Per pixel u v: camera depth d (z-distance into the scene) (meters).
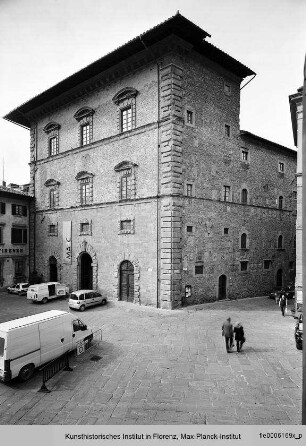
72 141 31.42
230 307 24.16
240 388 10.77
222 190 27.48
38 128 35.91
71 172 31.44
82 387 11.03
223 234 27.31
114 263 26.77
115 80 27.14
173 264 22.73
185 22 21.02
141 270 24.59
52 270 34.09
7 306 25.75
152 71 24.36
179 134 23.36
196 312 22.05
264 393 10.41
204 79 25.89
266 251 32.31
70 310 23.94
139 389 10.80
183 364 12.94
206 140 25.88
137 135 25.31
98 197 28.56
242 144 29.81
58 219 32.81
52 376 11.41
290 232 35.84
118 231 26.52
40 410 9.55
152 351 14.55
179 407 9.57
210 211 26.06
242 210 29.48
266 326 18.67
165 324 19.16
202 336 16.70
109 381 11.47
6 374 11.05
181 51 23.55
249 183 30.52
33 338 12.16
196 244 24.67
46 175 34.66
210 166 26.23
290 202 36.06
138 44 23.44
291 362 13.01
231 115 28.56
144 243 24.47
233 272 28.17
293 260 36.09
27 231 36.34
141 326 18.92
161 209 23.34
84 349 14.12
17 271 35.28
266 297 30.41
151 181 24.23
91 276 29.98
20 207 35.75
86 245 29.44
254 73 28.55
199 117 25.28
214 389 10.72
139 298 24.64
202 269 25.16
